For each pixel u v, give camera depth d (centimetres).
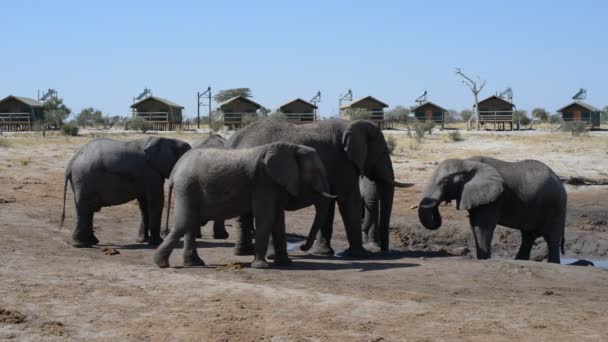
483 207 1622
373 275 1314
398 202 2652
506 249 2039
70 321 947
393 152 4416
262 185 1327
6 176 3016
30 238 1647
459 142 5312
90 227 1600
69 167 1605
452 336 902
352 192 1595
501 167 1658
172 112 7169
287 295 1105
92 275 1230
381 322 962
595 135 6250
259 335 898
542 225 1658
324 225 1644
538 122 10575
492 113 7556
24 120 7381
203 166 1333
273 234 1394
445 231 2139
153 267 1337
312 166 1346
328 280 1253
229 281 1209
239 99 7094
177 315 983
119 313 990
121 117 10162
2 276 1195
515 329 936
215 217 1351
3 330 895
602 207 2603
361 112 6800
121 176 1577
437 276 1316
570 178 3175
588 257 1980
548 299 1138
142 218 1694
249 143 1495
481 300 1115
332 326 940
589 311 1045
